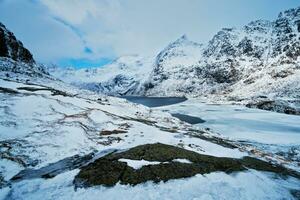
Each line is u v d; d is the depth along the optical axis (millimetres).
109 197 16828
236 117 93812
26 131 28391
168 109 127500
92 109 42656
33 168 21688
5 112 31953
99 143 30016
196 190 18219
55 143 27016
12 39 93375
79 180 19094
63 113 37219
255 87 185375
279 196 18875
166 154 24375
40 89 51000
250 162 27641
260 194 18797
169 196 17094
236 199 17453
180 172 20672
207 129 61688
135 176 19469
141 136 34250
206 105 147250
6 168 20766
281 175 25047
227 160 25203
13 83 52406
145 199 16641
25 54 99688
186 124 62469
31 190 17703
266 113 104625
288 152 43750
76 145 27906
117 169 20500
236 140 53188
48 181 19156
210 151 30656
